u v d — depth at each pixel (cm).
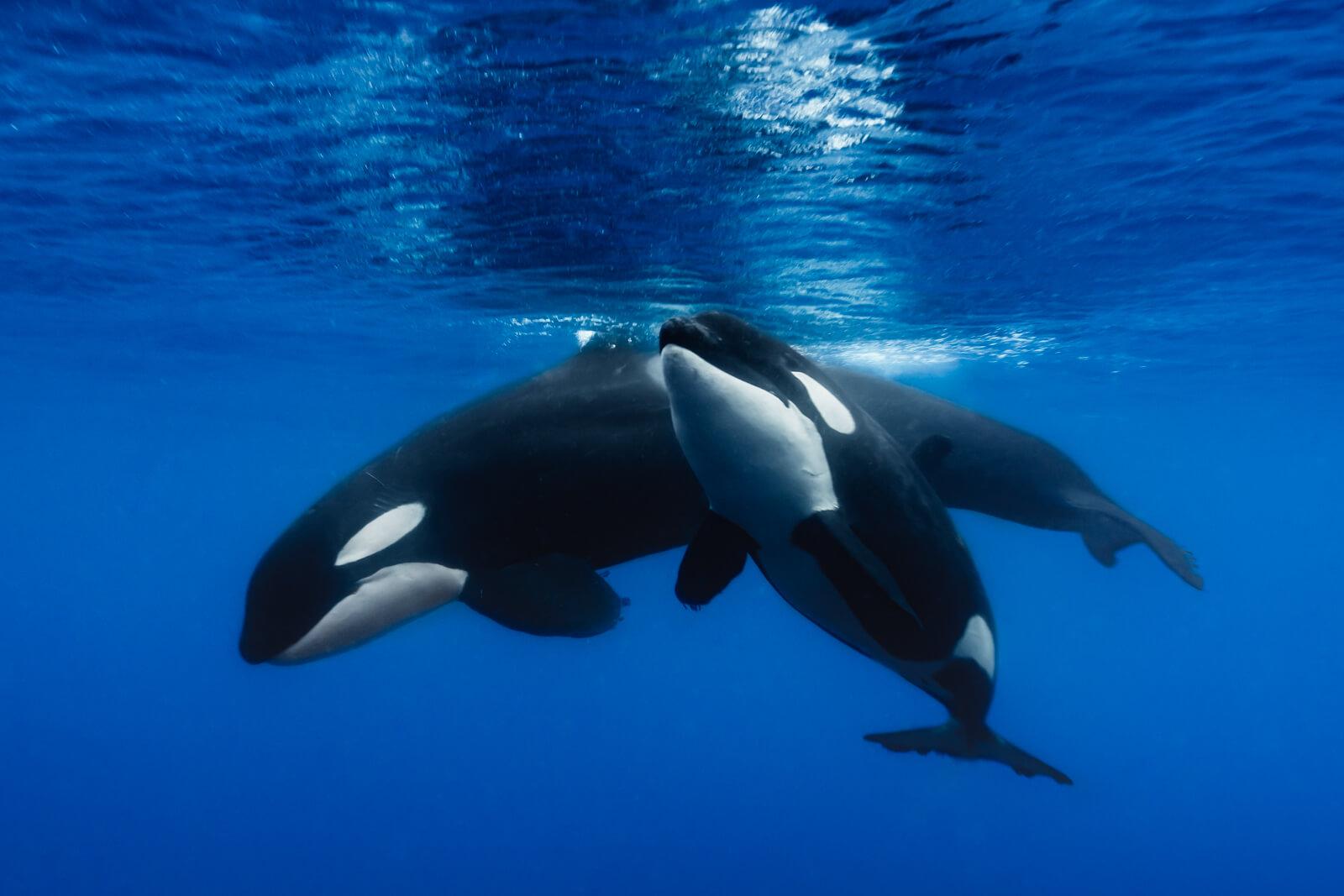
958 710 655
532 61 750
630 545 692
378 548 623
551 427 656
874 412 855
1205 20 688
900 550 563
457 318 1756
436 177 1020
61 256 1410
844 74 761
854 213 1120
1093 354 2167
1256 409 3338
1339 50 733
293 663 610
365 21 696
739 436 509
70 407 3428
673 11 670
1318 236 1239
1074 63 747
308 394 2975
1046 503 884
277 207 1142
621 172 989
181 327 1956
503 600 682
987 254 1300
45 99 838
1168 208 1120
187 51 750
